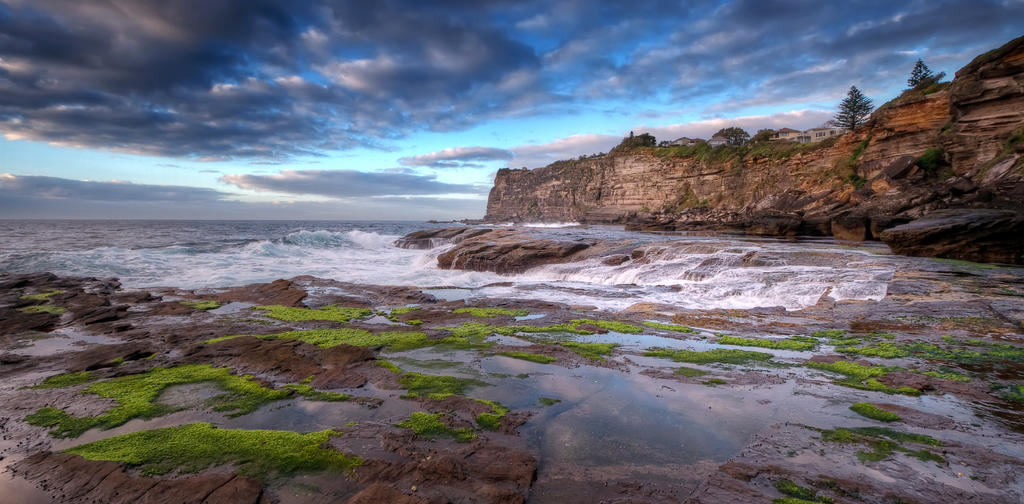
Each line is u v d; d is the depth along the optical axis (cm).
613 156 12325
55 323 1026
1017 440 462
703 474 399
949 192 3419
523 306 1265
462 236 3312
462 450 441
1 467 404
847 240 3734
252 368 704
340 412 538
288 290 1456
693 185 9094
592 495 367
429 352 807
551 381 654
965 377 654
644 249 2006
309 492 369
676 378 666
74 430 484
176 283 1712
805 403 568
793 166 6781
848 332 934
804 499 357
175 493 363
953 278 1354
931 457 426
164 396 587
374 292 1512
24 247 2972
